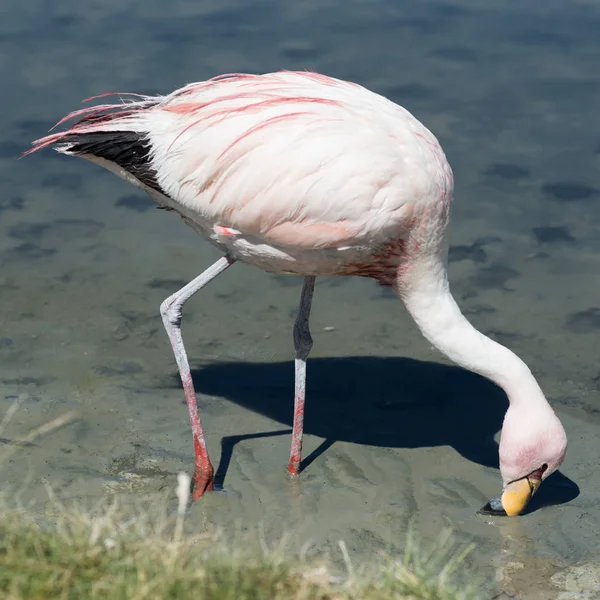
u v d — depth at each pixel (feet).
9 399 34.19
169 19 64.64
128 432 32.89
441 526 29.25
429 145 29.30
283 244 29.01
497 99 55.42
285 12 66.13
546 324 40.01
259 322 40.47
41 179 50.11
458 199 48.08
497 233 45.83
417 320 30.91
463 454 32.89
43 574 19.48
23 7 66.08
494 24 64.44
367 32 63.10
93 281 42.29
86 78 56.24
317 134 28.09
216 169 28.37
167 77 55.88
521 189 48.67
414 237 29.30
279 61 58.08
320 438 33.50
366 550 27.78
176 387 35.81
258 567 20.94
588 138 52.31
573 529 29.25
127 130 29.32
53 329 38.86
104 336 38.63
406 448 33.12
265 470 31.50
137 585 19.31
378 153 28.22
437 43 61.72
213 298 42.01
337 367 37.76
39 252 44.09
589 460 32.42
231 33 62.39
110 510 23.67
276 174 27.96
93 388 35.27
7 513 21.75
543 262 43.93
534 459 29.27
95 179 50.60
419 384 36.86
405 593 21.85
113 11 65.87
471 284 42.47
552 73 58.18
